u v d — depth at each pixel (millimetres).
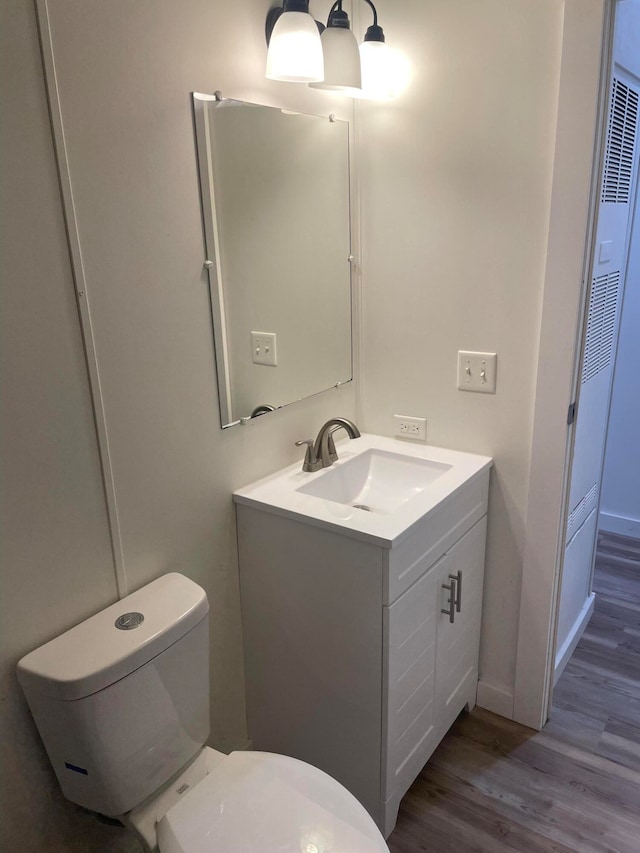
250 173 1526
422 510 1519
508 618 1963
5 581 1150
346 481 1877
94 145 1174
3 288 1073
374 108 1810
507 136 1621
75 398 1214
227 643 1716
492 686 2047
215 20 1369
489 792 1756
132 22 1201
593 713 2025
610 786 1762
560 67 1487
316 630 1598
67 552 1248
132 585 1397
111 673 1152
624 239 2068
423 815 1695
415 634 1588
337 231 1860
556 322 1648
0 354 1084
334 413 1998
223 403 1559
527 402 1767
